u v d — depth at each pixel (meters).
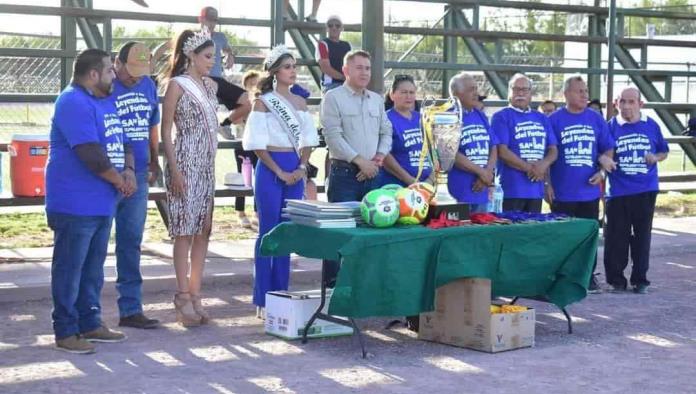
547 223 7.18
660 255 11.58
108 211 6.64
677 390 5.94
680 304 8.73
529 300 8.78
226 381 5.99
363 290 6.48
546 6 13.80
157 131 7.59
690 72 14.88
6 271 9.13
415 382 6.02
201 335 7.25
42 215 12.91
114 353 6.66
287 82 7.62
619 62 15.19
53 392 5.72
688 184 17.69
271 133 7.55
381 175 8.09
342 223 6.68
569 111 9.21
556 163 9.25
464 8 14.08
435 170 7.41
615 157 9.30
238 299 8.68
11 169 9.01
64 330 6.64
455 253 6.74
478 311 6.81
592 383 6.06
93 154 6.40
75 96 6.44
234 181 10.52
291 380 6.04
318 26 11.91
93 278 6.86
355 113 7.76
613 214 9.32
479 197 8.48
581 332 7.54
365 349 6.63
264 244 6.90
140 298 7.50
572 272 7.41
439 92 14.50
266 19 11.23
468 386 5.95
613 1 12.60
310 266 9.91
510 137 8.94
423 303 6.76
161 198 9.48
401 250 6.55
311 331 7.12
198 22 11.09
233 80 12.11
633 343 7.17
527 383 6.04
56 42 11.78
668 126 15.56
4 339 7.03
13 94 10.26
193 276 7.66
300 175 7.62
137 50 7.14
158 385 5.88
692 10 20.70
